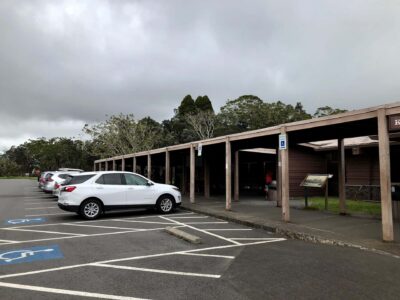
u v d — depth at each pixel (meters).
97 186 13.52
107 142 48.16
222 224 12.12
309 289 5.43
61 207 13.41
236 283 5.74
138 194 14.25
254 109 52.94
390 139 13.96
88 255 7.66
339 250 8.09
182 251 8.02
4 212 15.65
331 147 20.64
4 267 6.76
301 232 9.73
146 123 52.03
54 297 5.17
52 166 68.81
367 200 18.84
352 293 5.24
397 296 5.12
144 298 5.11
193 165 18.62
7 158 98.69
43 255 7.68
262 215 13.34
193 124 50.28
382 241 8.59
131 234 10.19
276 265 6.79
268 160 25.77
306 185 15.16
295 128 11.46
